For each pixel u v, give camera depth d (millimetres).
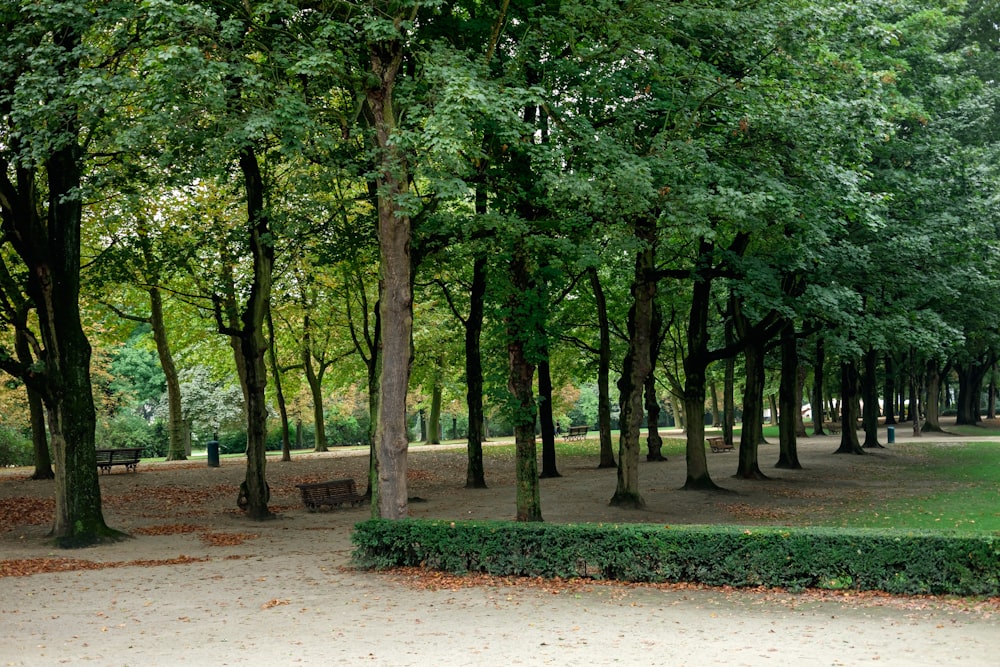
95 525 18141
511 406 18484
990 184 23578
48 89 13734
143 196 18062
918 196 22891
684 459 39125
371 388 20609
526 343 18344
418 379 43656
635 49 17219
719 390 76188
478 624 10578
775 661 8656
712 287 31391
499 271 18812
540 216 18312
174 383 38188
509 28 18109
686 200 15406
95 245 27797
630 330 25578
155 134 15039
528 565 13391
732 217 15789
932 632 9781
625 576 13039
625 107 18578
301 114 13812
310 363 44312
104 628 10664
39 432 29938
